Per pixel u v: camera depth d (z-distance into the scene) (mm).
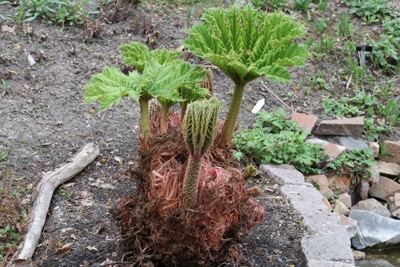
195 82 3055
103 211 3508
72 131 4129
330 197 4176
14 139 3984
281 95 4836
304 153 4262
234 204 2934
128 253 3127
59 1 5055
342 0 5953
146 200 2990
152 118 3254
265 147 4156
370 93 5004
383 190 4484
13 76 4461
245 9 3176
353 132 4609
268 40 3129
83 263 3189
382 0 5859
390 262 3945
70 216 3459
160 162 2941
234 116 3062
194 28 3139
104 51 4816
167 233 2902
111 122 4266
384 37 5441
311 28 5465
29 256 3188
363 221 4082
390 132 4723
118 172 3830
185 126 2697
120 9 5215
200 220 2865
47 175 3654
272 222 3582
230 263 3168
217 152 3033
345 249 3404
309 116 4605
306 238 3471
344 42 5406
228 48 3152
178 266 3014
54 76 4531
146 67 3037
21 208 3508
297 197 3807
